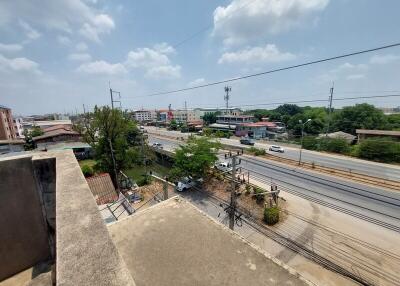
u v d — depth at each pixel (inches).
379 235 422.6
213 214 526.9
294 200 582.9
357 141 1245.7
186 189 682.8
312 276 330.0
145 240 87.8
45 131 1695.4
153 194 660.7
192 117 2999.5
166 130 2394.2
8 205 106.0
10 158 105.4
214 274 68.9
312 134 1663.4
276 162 934.4
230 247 82.2
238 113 2527.1
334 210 525.7
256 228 456.8
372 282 312.2
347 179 717.3
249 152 1096.8
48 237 118.1
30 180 110.2
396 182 668.7
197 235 90.3
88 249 40.3
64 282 32.4
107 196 533.6
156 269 71.7
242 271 69.9
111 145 714.8
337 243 401.4
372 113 1557.6
